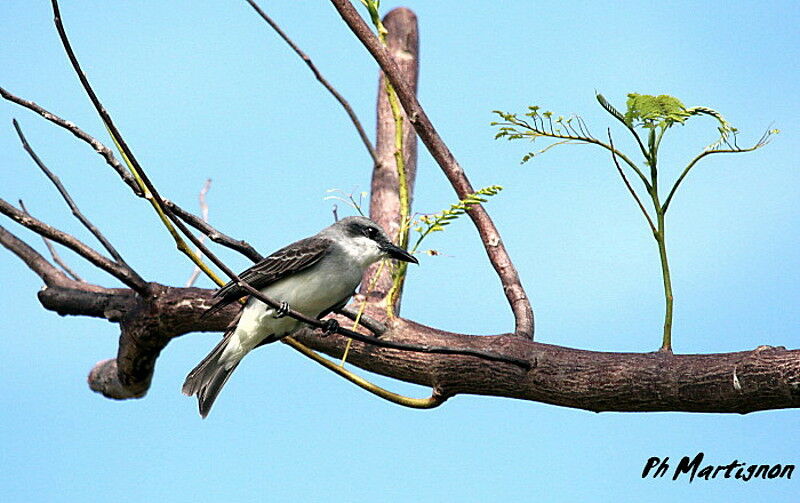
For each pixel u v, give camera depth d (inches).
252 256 420.5
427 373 423.2
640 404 380.8
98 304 512.4
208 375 461.4
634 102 352.5
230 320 481.7
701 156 363.6
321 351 465.7
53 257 550.9
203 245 358.6
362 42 446.0
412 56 598.9
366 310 460.1
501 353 409.1
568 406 400.5
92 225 450.3
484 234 459.2
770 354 353.7
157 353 521.7
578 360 395.2
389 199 557.6
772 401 353.1
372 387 419.8
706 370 364.5
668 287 382.6
